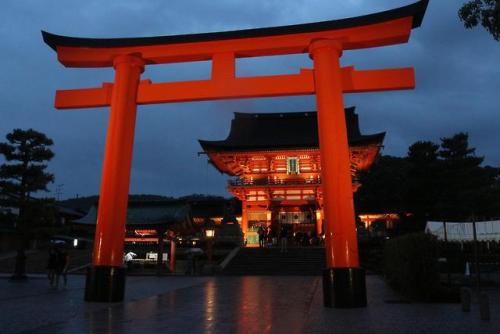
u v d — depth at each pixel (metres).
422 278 12.80
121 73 13.95
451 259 27.33
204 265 30.34
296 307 11.30
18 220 24.27
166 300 13.20
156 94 13.84
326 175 11.77
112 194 12.94
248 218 45.66
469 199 35.47
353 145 41.88
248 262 29.88
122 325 8.61
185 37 13.63
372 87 12.66
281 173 45.75
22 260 24.38
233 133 51.34
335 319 9.14
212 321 9.07
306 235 40.09
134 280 23.20
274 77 13.20
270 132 50.81
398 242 14.64
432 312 10.23
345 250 11.14
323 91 12.37
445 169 42.66
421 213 44.50
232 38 13.41
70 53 14.35
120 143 13.32
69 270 31.52
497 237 23.61
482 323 8.63
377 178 57.56
